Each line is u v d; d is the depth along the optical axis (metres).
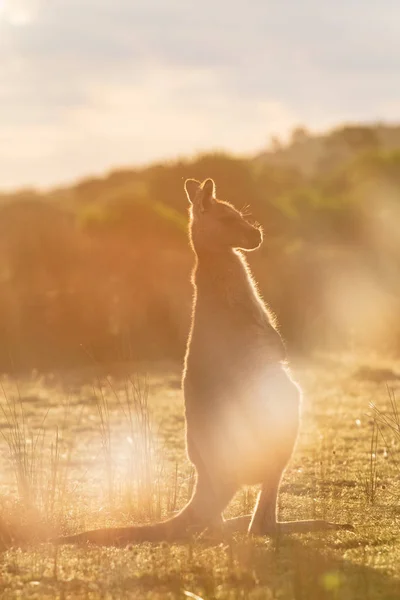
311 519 9.77
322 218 52.50
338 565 7.93
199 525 9.22
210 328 9.66
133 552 8.48
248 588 7.33
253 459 9.30
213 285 9.91
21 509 9.80
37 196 75.81
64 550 8.66
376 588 7.32
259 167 66.56
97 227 40.19
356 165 71.50
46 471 12.64
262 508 9.27
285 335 34.59
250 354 9.48
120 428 16.59
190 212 10.65
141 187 56.22
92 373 25.36
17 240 43.41
